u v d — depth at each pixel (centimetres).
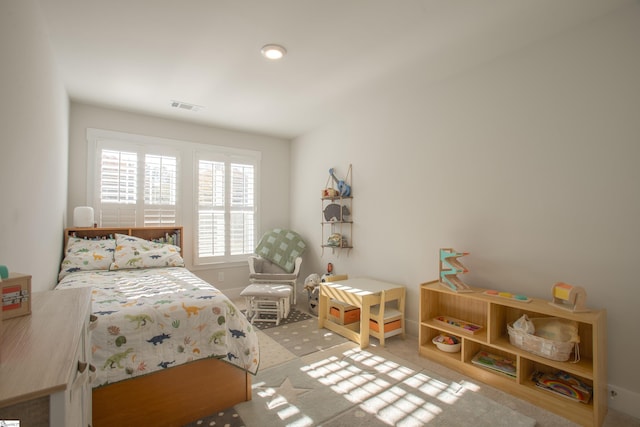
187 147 416
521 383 206
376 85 303
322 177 435
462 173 273
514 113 240
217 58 254
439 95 292
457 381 224
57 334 87
